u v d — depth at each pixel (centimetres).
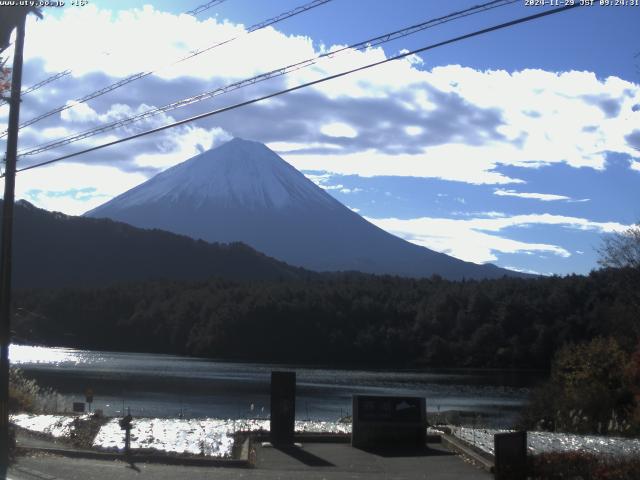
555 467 1300
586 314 7988
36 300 11938
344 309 10375
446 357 9431
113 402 4441
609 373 2939
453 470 1417
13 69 1638
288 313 10238
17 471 1321
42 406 2756
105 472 1319
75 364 8012
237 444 1702
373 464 1479
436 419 3259
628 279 4691
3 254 1611
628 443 1850
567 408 2778
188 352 10812
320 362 10038
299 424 2283
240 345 10181
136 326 11731
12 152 1634
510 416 4066
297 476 1321
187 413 3784
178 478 1274
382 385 6619
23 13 1611
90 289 12731
